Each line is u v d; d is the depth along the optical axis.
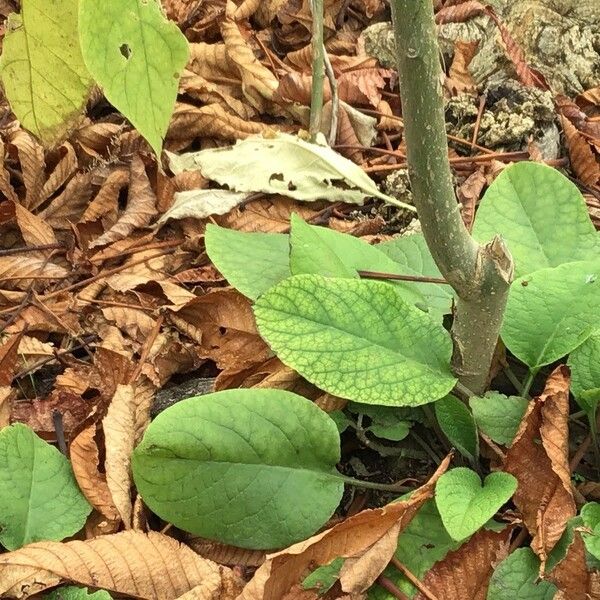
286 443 0.67
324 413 0.68
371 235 0.88
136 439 0.73
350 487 0.71
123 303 0.83
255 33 1.13
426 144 0.59
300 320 0.68
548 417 0.66
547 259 0.77
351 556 0.63
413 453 0.72
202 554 0.68
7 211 0.90
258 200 0.92
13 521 0.66
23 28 0.53
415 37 0.56
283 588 0.63
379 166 0.96
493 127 0.95
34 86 0.55
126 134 0.96
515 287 0.73
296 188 0.92
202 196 0.91
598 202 0.92
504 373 0.76
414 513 0.66
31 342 0.79
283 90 1.00
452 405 0.69
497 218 0.78
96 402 0.75
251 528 0.66
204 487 0.66
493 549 0.65
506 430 0.69
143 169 0.92
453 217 0.62
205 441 0.66
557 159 0.96
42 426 0.73
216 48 1.04
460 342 0.69
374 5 1.16
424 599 0.64
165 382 0.78
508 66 1.02
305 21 1.13
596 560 0.63
